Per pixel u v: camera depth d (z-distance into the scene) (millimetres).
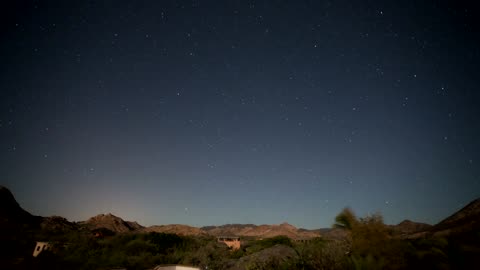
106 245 20453
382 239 7121
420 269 6070
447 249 6379
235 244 44312
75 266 13742
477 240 6480
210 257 20406
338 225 8305
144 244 21297
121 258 15891
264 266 10062
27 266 12766
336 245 8281
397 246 6863
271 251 11641
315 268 7902
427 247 6797
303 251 9164
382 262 6379
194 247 26141
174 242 26828
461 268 5699
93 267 13773
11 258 16047
